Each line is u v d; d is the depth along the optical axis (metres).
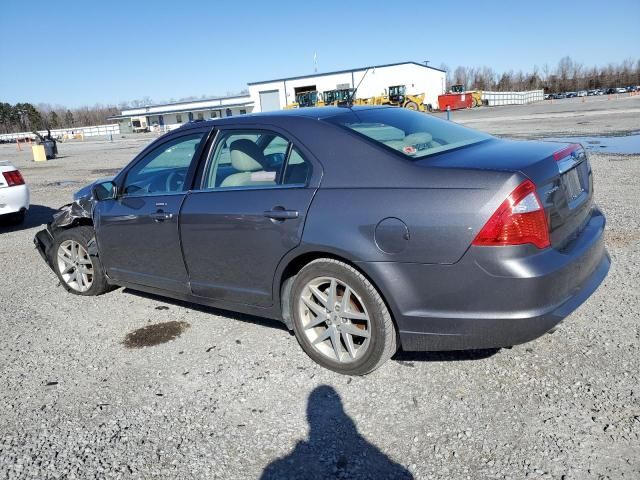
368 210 2.88
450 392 2.96
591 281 3.05
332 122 3.30
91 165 20.89
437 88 67.56
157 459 2.61
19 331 4.29
